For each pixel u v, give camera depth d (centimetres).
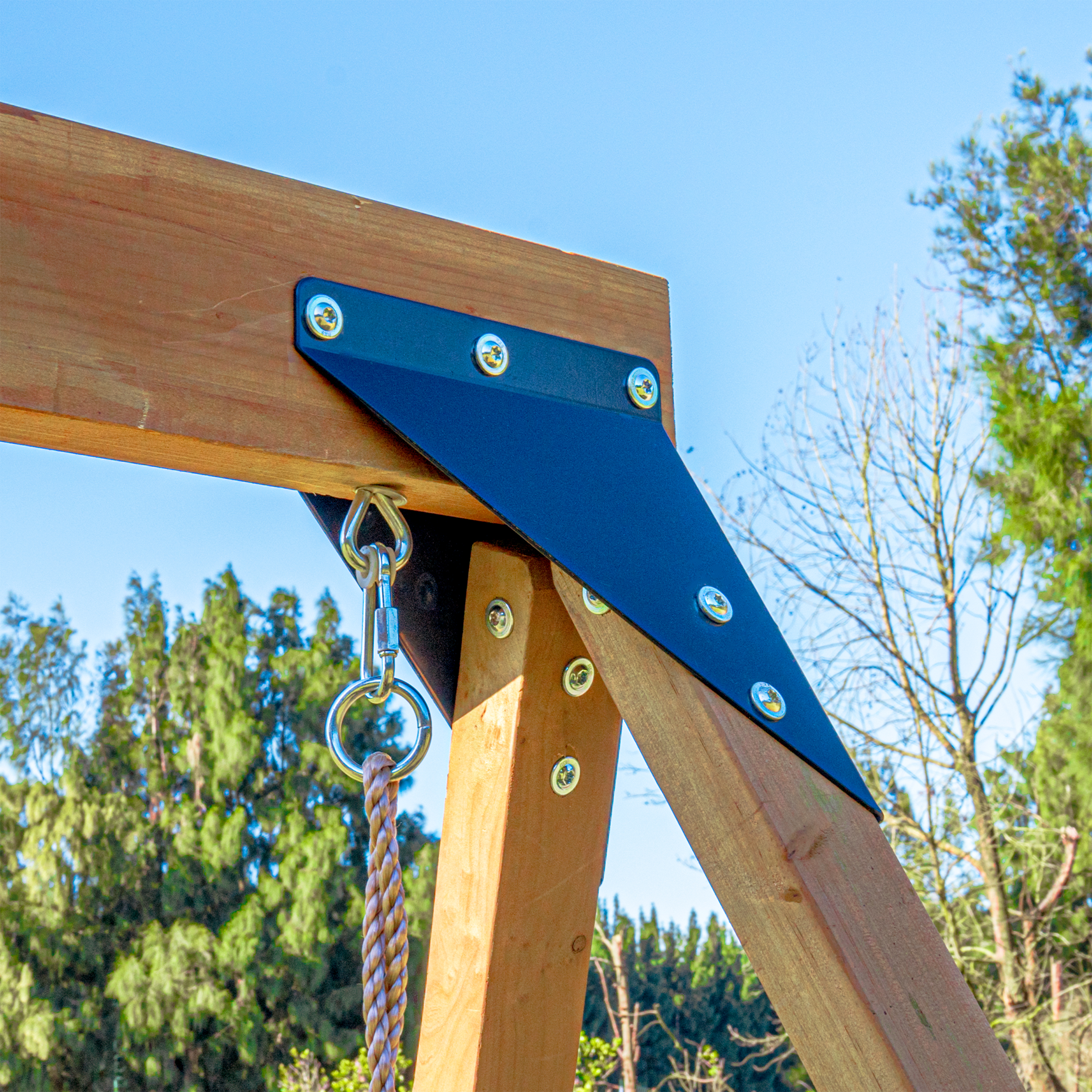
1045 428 842
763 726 67
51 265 60
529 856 81
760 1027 1444
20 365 58
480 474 69
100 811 1483
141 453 64
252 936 1398
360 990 1406
